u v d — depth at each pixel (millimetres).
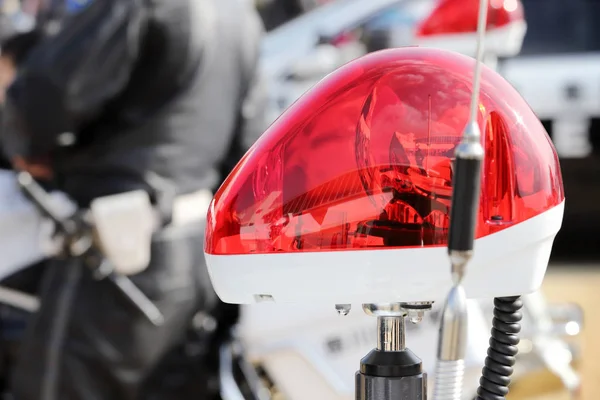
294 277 1315
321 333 3379
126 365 3447
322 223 1305
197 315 3609
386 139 1307
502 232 1290
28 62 3361
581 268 8586
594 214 9133
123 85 3361
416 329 3402
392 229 1292
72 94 3289
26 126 3354
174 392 3562
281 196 1319
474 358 3215
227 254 1332
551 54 8992
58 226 3379
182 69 3438
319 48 6293
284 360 3395
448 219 1284
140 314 3414
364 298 1315
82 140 3439
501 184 1299
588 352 5812
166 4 3371
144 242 3389
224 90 3660
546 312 4145
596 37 8984
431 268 1292
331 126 1326
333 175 1309
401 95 1322
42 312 3455
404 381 1396
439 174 1291
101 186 3438
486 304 3627
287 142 1334
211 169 3637
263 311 3381
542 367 4055
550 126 8922
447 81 1332
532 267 1313
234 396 3479
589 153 8922
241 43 3775
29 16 4855
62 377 3426
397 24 6441
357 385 1429
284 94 5945
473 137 1195
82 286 3410
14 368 3529
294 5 8789
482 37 1208
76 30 3330
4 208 3803
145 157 3436
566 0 8977
